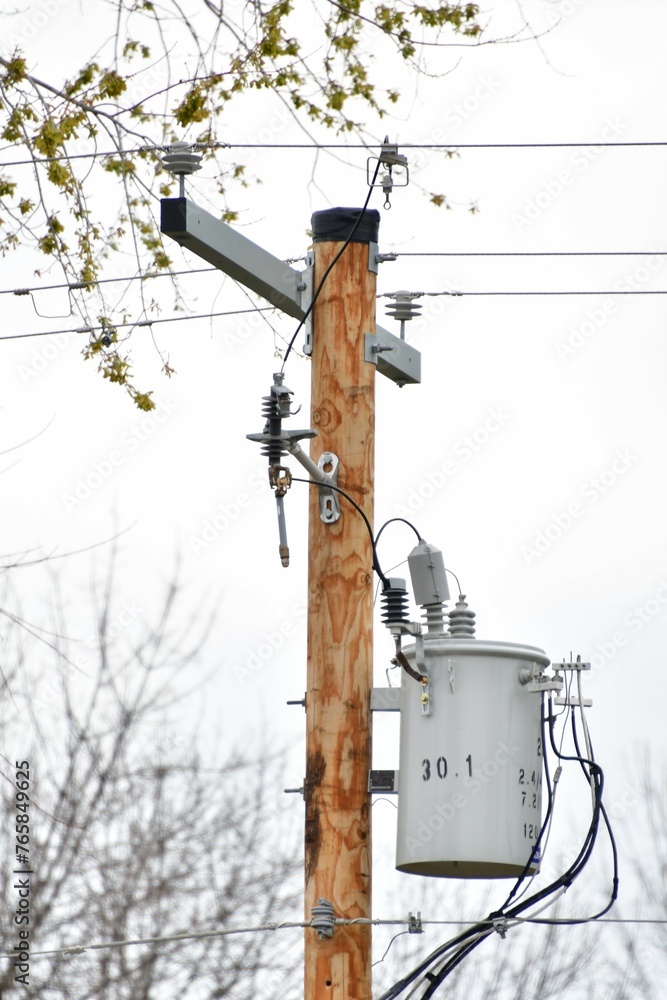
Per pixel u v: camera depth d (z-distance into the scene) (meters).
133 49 28.08
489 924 25.27
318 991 23.91
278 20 28.41
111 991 42.78
